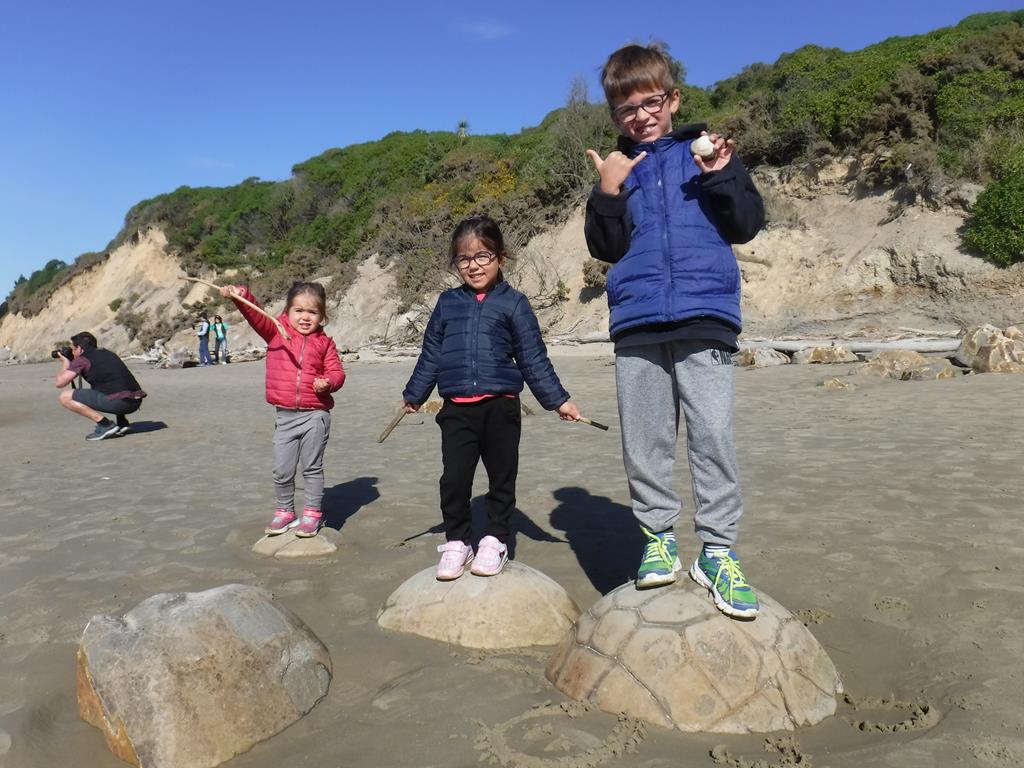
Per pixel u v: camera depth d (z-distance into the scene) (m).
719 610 2.77
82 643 2.66
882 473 5.84
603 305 24.89
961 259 19.22
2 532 5.14
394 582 3.96
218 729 2.41
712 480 2.89
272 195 48.81
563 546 4.50
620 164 2.88
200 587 3.95
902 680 2.82
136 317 45.50
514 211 31.02
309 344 4.68
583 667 2.73
